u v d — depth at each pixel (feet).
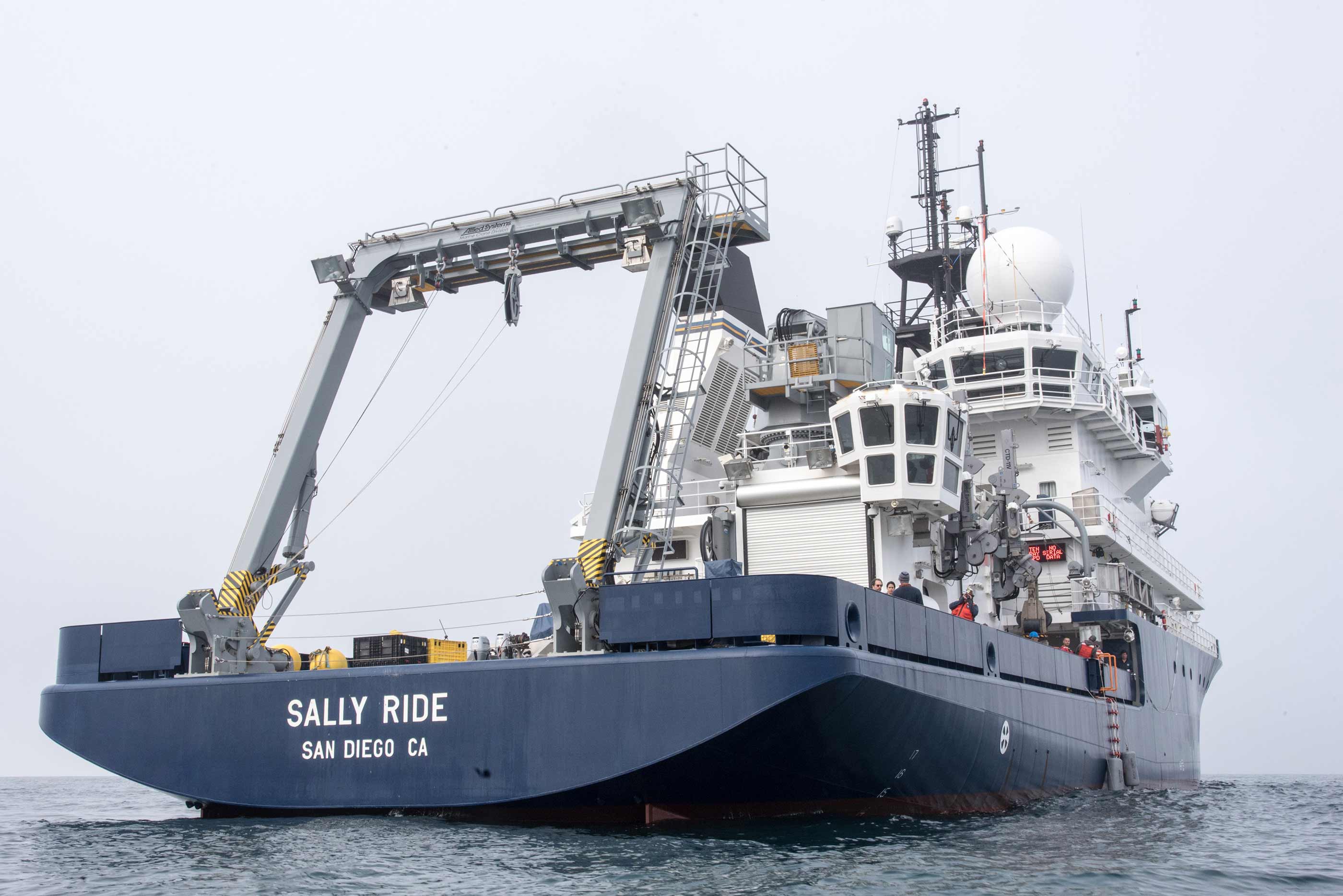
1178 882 60.34
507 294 90.48
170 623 82.28
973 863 62.34
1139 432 157.07
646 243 88.99
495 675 72.02
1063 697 107.34
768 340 125.70
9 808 114.73
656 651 69.87
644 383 84.58
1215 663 180.34
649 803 71.05
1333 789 180.75
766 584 68.08
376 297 98.12
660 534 88.63
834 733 70.08
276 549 88.99
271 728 77.05
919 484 99.30
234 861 60.80
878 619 74.59
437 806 72.49
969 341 136.87
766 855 61.87
